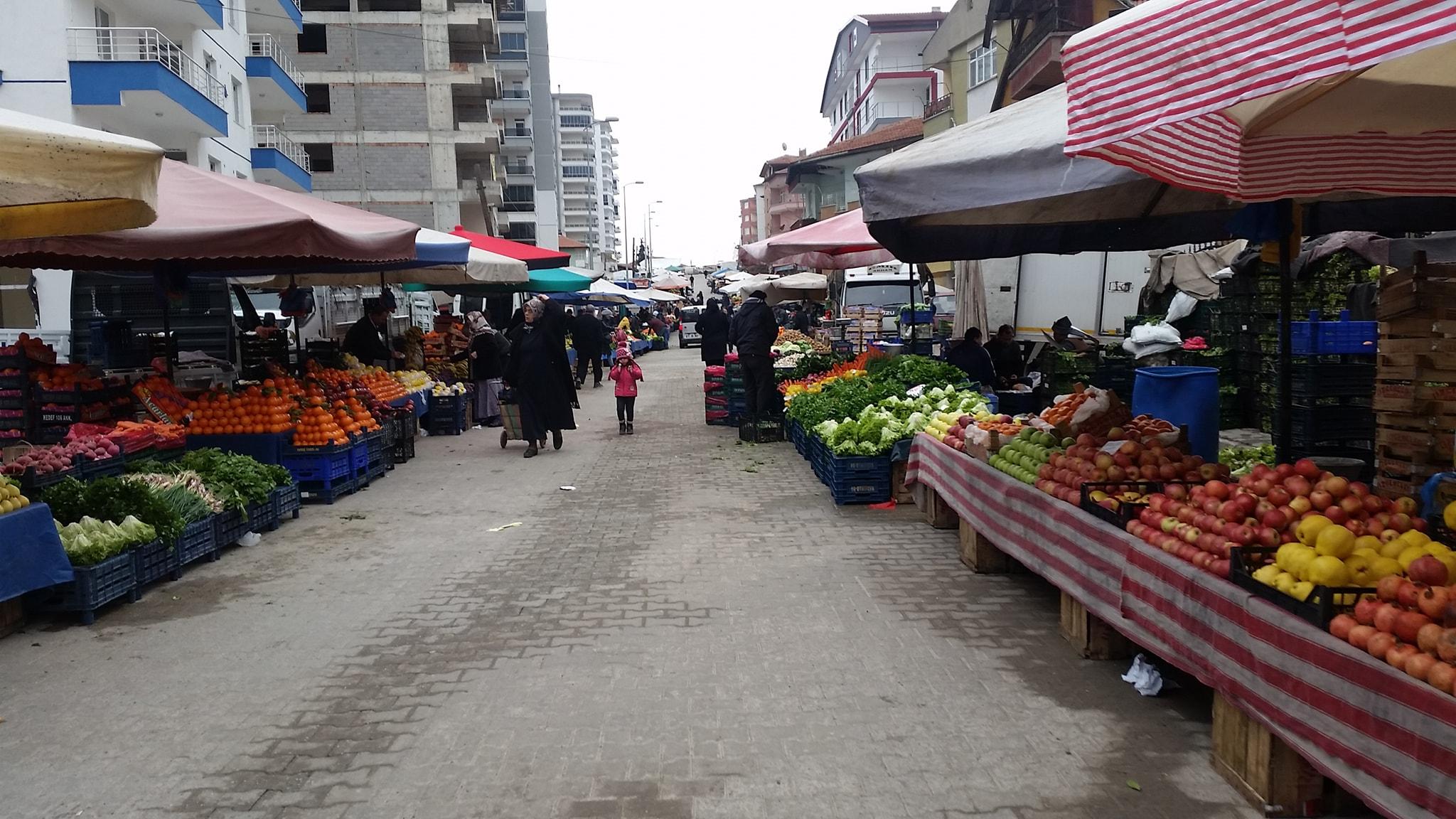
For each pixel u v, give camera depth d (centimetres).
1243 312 1296
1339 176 569
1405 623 291
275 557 774
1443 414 600
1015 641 542
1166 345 1302
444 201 5194
